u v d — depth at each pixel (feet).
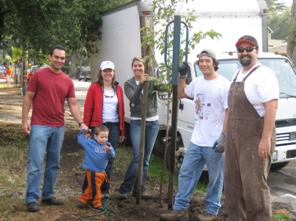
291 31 46.03
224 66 28.04
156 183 26.25
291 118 26.81
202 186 26.45
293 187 27.99
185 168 19.21
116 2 41.86
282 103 26.55
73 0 36.65
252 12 33.01
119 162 31.07
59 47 19.80
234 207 17.25
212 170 18.89
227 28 32.42
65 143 38.04
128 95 21.29
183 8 31.48
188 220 19.16
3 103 71.87
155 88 20.93
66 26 37.24
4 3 34.35
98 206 20.26
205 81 18.92
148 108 21.36
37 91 19.76
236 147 16.43
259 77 15.75
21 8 35.14
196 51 30.91
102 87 21.49
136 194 21.27
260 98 15.72
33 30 35.86
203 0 32.12
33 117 19.88
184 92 20.01
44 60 42.73
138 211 20.20
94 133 20.22
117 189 24.38
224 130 17.79
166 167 27.45
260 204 16.12
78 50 43.01
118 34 36.58
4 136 39.88
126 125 35.65
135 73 20.29
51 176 20.71
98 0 40.93
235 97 16.29
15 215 19.47
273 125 15.69
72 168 29.35
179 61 19.52
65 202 21.44
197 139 18.97
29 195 19.89
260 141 15.96
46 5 35.14
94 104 21.33
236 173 16.89
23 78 89.30
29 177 19.77
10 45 41.93
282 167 32.04
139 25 31.27
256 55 16.16
